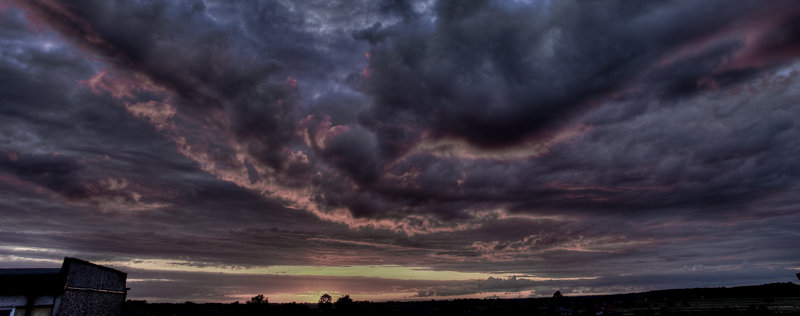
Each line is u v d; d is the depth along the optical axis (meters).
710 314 98.69
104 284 25.94
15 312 17.47
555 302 142.88
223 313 100.75
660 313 114.06
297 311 106.00
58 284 19.14
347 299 106.12
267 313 102.75
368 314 111.50
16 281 18.00
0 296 17.41
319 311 111.12
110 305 27.59
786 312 99.88
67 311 20.05
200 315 89.75
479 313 109.75
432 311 124.31
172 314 89.62
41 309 18.27
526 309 108.00
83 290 22.19
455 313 113.62
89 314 23.30
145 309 119.62
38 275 18.70
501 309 111.69
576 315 108.94
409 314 113.88
